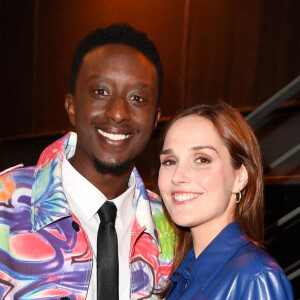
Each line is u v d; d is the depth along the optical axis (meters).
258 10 5.98
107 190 1.84
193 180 1.72
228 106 1.78
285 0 5.79
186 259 1.86
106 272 1.75
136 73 1.76
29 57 7.95
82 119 1.78
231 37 6.18
